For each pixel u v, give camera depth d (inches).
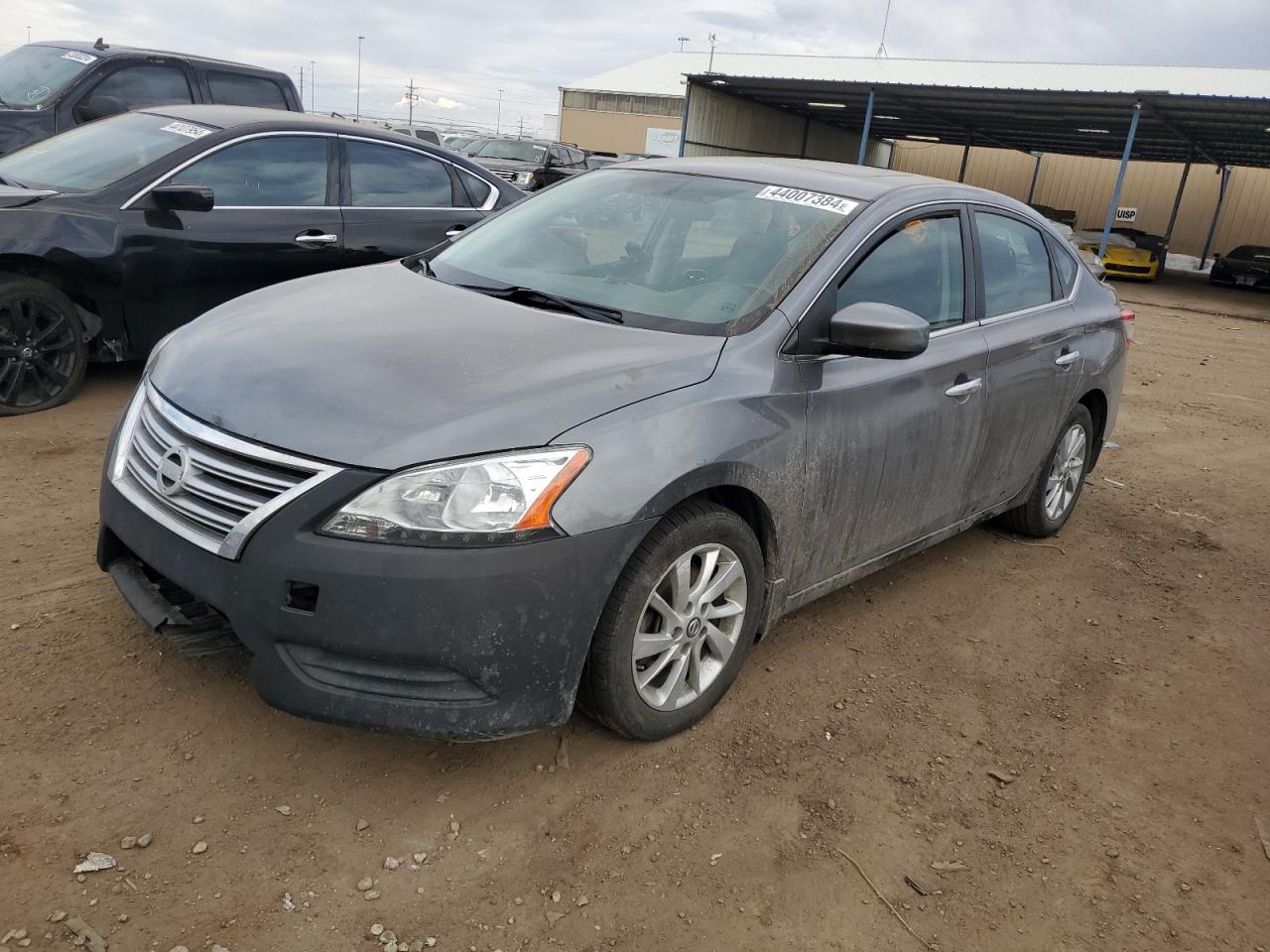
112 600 131.6
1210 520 222.7
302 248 232.2
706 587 112.4
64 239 197.9
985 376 151.1
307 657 92.4
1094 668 147.8
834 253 126.7
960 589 169.8
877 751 119.8
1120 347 195.9
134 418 111.6
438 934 85.4
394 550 89.4
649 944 87.2
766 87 1150.3
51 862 87.6
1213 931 97.2
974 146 1547.7
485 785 104.5
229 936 82.5
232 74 351.6
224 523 94.3
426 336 111.4
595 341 112.9
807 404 118.3
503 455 92.7
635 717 108.6
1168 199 1408.7
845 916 93.3
